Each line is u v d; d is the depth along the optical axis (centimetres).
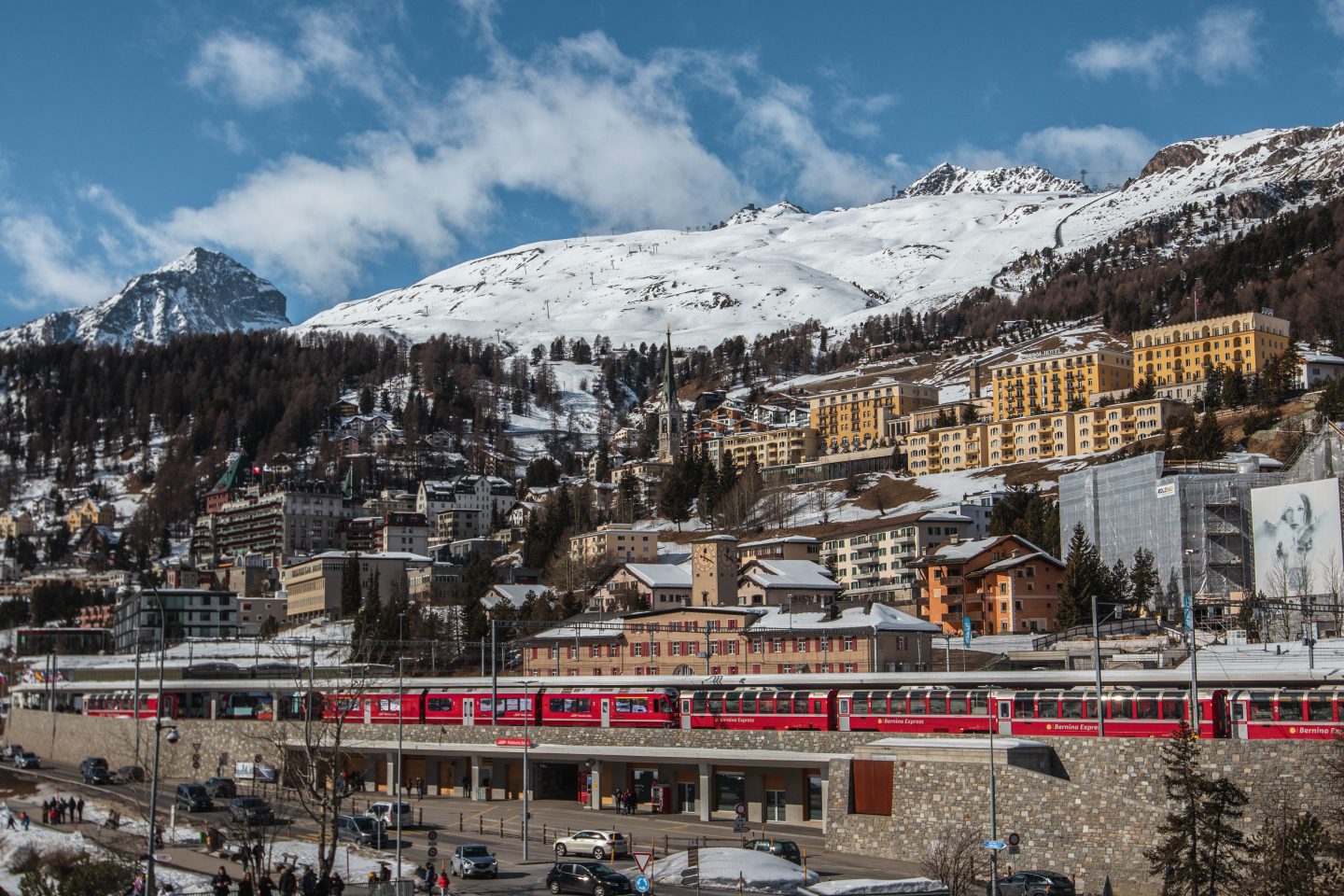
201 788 13650
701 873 8969
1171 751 9231
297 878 9438
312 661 14962
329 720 13938
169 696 18950
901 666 16825
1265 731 10075
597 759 13325
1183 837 8806
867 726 12269
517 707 14812
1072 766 10200
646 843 11025
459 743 14588
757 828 11919
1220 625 19250
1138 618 19975
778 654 17888
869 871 9869
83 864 10500
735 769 12756
